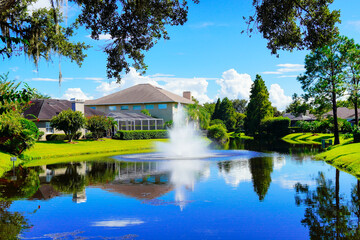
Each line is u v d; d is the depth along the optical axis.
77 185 13.45
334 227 7.63
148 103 61.09
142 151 32.56
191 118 59.19
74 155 28.83
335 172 16.11
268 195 11.03
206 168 18.31
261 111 66.81
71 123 36.59
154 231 7.58
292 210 9.11
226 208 9.43
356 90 26.73
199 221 8.26
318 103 30.89
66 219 8.56
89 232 7.56
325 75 30.27
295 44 10.27
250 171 16.88
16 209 9.59
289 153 27.70
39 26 11.82
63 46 12.77
